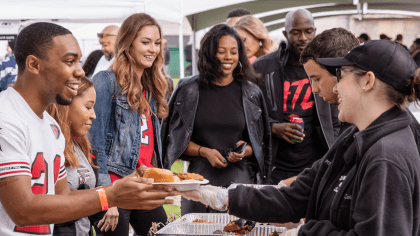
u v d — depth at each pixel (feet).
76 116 7.63
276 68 12.04
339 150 5.34
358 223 4.38
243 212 6.23
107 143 9.18
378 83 4.78
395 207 4.24
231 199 6.27
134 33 9.45
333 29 6.48
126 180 5.09
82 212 4.86
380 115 4.82
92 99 7.87
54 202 4.69
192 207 10.29
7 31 16.11
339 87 5.17
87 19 17.01
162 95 10.39
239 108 10.94
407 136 4.67
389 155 4.42
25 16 16.22
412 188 4.39
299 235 5.23
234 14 17.34
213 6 21.94
